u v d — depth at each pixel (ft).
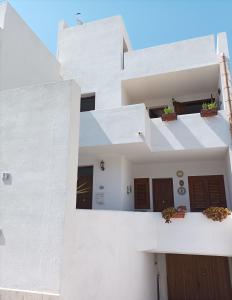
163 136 28.14
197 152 28.55
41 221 15.37
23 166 16.87
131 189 33.88
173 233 24.02
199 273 31.01
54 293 13.92
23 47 27.71
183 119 27.94
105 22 36.11
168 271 31.86
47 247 14.79
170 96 36.76
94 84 33.94
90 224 18.16
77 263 16.05
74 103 17.43
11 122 18.12
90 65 35.01
